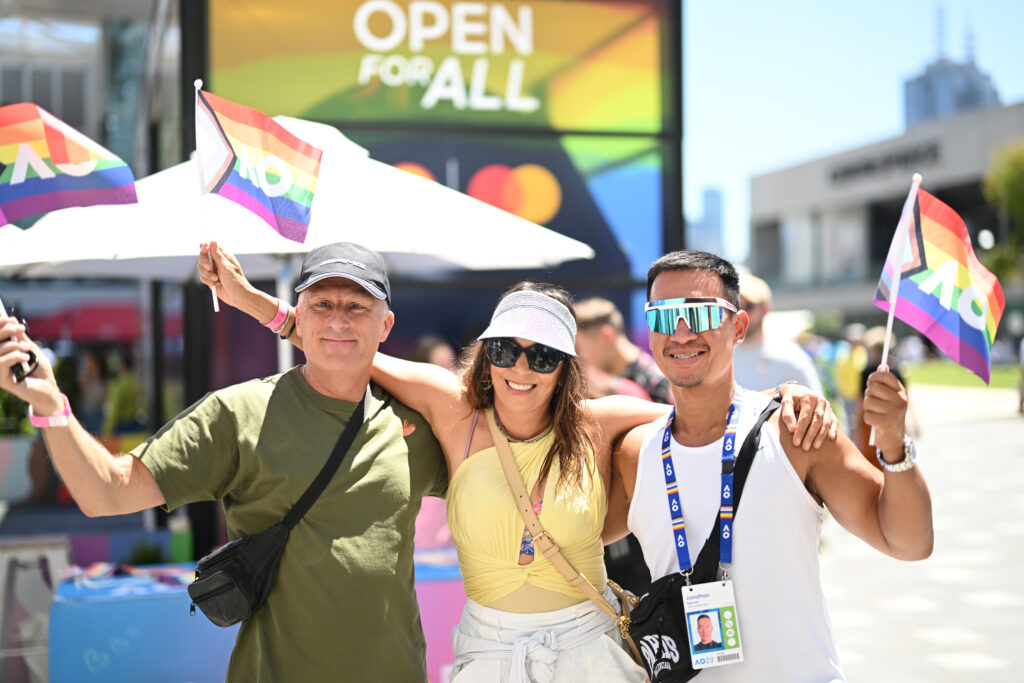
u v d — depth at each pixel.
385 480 2.25
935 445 15.65
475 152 5.84
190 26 5.29
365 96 5.63
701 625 2.05
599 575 2.40
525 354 2.24
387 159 5.69
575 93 6.04
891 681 4.66
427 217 3.18
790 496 2.09
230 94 5.38
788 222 76.00
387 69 5.67
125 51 11.35
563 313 2.36
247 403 2.25
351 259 2.23
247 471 2.21
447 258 3.73
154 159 8.58
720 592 2.05
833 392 10.14
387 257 3.76
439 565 3.96
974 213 65.69
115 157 2.12
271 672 2.13
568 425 2.34
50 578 4.54
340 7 5.57
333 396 2.29
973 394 27.91
